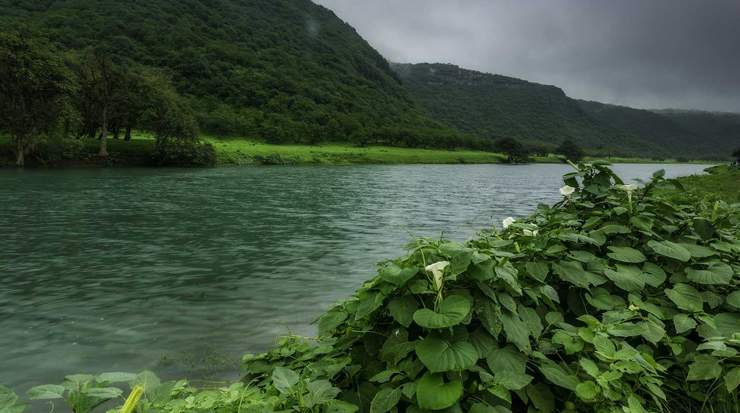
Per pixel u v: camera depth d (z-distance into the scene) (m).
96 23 191.38
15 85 57.59
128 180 47.31
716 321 4.15
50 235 19.70
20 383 6.96
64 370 7.41
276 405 3.41
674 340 4.04
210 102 165.62
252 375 5.62
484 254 3.68
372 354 3.68
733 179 30.98
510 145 176.25
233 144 115.31
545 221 5.92
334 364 4.13
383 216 27.19
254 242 18.81
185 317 9.91
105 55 78.50
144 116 75.69
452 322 2.89
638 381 3.55
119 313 10.19
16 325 9.42
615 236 5.14
